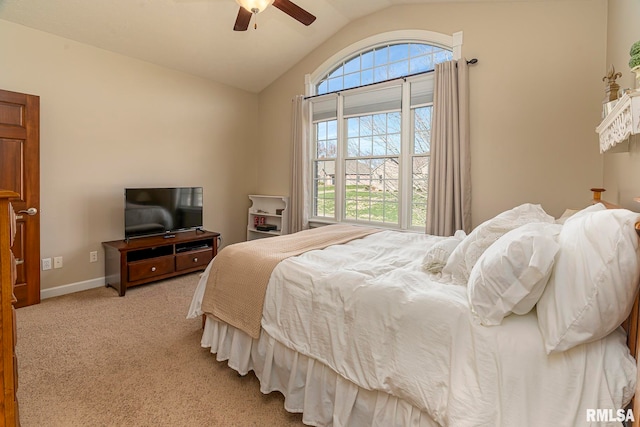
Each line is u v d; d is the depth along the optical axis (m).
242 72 4.48
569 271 1.03
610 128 1.46
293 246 2.27
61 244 3.29
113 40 3.40
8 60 2.89
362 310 1.39
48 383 1.87
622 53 2.04
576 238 1.07
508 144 2.99
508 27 2.97
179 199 3.95
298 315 1.62
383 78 3.90
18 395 1.75
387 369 1.28
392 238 2.67
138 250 3.61
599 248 0.97
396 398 1.29
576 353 1.02
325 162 4.49
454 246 1.75
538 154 2.87
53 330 2.53
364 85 3.90
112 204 3.62
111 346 2.30
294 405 1.61
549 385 1.02
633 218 0.93
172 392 1.81
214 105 4.56
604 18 2.59
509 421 1.02
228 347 2.03
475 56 3.14
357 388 1.40
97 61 3.45
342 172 4.25
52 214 3.21
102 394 1.78
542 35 2.83
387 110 3.79
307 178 4.48
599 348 1.02
